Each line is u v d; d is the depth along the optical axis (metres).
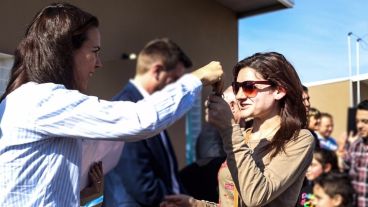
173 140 2.97
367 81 2.26
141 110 1.20
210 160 2.27
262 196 1.31
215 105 1.38
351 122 2.25
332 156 2.31
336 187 2.21
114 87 3.00
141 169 1.91
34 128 1.20
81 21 1.31
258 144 1.47
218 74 1.37
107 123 1.19
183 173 2.29
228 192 1.54
